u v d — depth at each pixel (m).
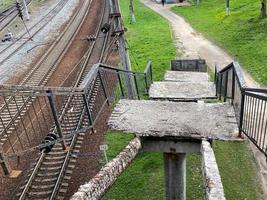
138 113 9.73
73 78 22.03
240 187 11.68
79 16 38.31
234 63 10.55
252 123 9.00
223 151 13.64
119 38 15.14
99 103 16.61
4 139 14.43
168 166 9.41
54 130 14.13
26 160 13.28
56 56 26.39
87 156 13.79
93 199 5.83
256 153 13.23
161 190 12.27
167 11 45.06
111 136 15.30
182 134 8.55
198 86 15.71
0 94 6.49
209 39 30.80
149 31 35.50
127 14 44.91
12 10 45.22
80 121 14.90
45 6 45.84
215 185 6.18
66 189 11.97
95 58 25.52
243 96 8.17
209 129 8.73
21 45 30.22
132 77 15.39
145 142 8.93
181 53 27.58
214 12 40.03
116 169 6.95
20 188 11.98
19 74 23.36
